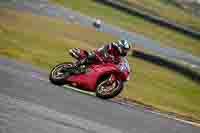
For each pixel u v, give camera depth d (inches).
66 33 3501.5
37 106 1054.4
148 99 1974.7
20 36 2711.6
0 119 861.2
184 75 3294.8
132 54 3363.7
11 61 1760.6
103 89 1423.5
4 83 1220.5
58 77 1413.6
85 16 5034.5
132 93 1974.7
